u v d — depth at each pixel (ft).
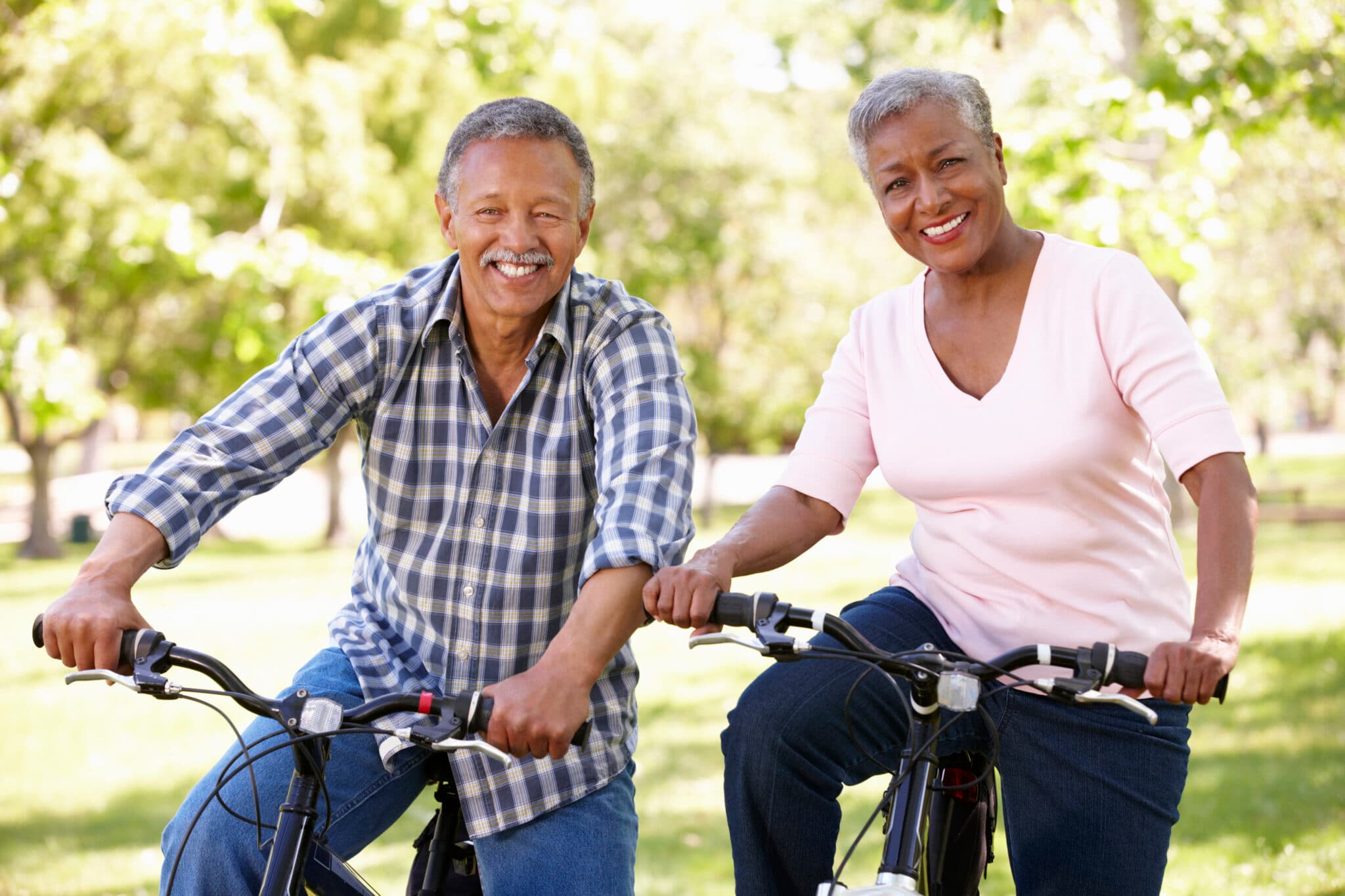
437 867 7.95
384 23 61.11
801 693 8.03
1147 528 7.93
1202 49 27.48
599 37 55.62
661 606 6.95
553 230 7.61
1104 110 26.96
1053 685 6.31
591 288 8.21
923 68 7.93
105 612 6.58
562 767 7.88
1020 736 7.99
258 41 32.35
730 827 8.34
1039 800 8.02
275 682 30.91
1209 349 52.75
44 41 35.40
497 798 7.79
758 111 77.36
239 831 7.51
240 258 31.53
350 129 57.47
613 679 8.18
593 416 8.03
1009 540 7.88
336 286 31.65
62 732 26.86
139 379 65.31
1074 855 8.00
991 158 7.87
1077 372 7.71
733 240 75.31
